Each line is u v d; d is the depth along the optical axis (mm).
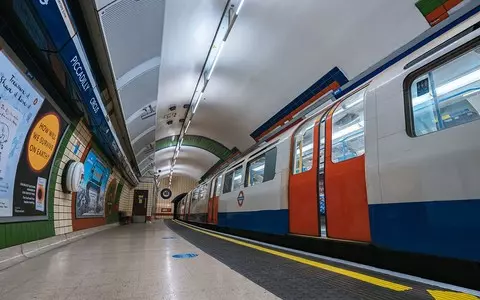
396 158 3070
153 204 27875
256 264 3408
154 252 4539
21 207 4199
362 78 7652
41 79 4250
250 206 6895
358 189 3568
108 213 13234
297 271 2986
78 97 5215
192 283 2492
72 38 3881
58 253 4457
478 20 2719
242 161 8469
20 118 3936
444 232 2488
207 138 20703
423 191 2711
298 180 4992
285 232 5164
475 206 2279
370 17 7613
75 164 6301
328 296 2107
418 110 3033
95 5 3965
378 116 3443
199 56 10070
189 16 7809
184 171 38438
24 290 2291
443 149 2602
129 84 7438
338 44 8656
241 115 14742
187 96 13578
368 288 2311
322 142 4582
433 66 3012
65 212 6371
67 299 2055
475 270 2236
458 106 2707
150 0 4711
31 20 3246
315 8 7969
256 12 8148
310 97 10719
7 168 3783
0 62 3238
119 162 12375
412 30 7152
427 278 2621
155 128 14609
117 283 2498
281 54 9844
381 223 3141
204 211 12641
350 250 3615
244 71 11188
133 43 5766
